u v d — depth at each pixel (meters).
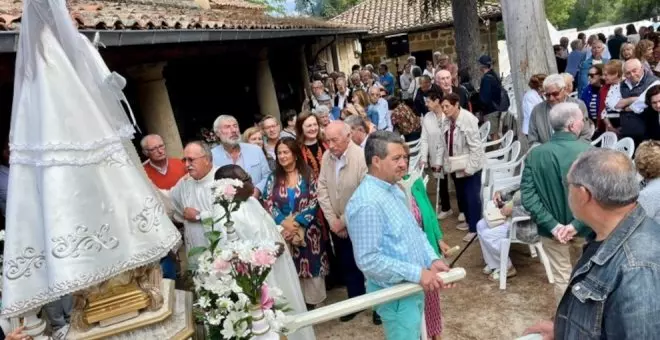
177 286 3.54
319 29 10.66
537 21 6.10
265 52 9.22
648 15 42.72
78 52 1.78
